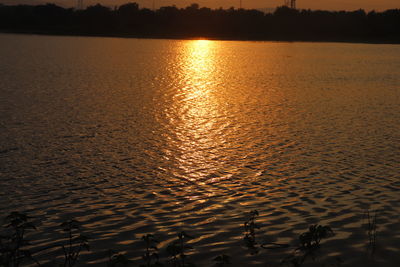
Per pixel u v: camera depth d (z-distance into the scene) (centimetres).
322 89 4241
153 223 1244
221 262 1010
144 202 1405
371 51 10825
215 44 13288
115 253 1065
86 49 9738
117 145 2111
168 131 2416
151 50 10044
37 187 1537
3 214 1303
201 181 1608
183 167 1778
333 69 6350
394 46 13388
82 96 3584
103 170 1731
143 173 1700
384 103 3425
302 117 2828
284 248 1081
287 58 8356
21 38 13438
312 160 1869
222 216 1289
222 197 1447
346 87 4409
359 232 1162
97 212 1323
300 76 5406
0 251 934
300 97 3712
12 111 2886
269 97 3706
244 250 1074
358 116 2873
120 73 5434
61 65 6234
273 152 1998
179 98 3606
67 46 10512
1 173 1680
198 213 1313
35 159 1867
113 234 1173
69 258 1007
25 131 2355
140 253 1066
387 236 1136
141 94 3781
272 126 2553
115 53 8838
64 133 2330
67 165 1792
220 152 2003
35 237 1155
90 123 2584
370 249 1066
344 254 1044
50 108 3022
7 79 4569
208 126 2550
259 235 1156
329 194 1461
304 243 999
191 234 1170
